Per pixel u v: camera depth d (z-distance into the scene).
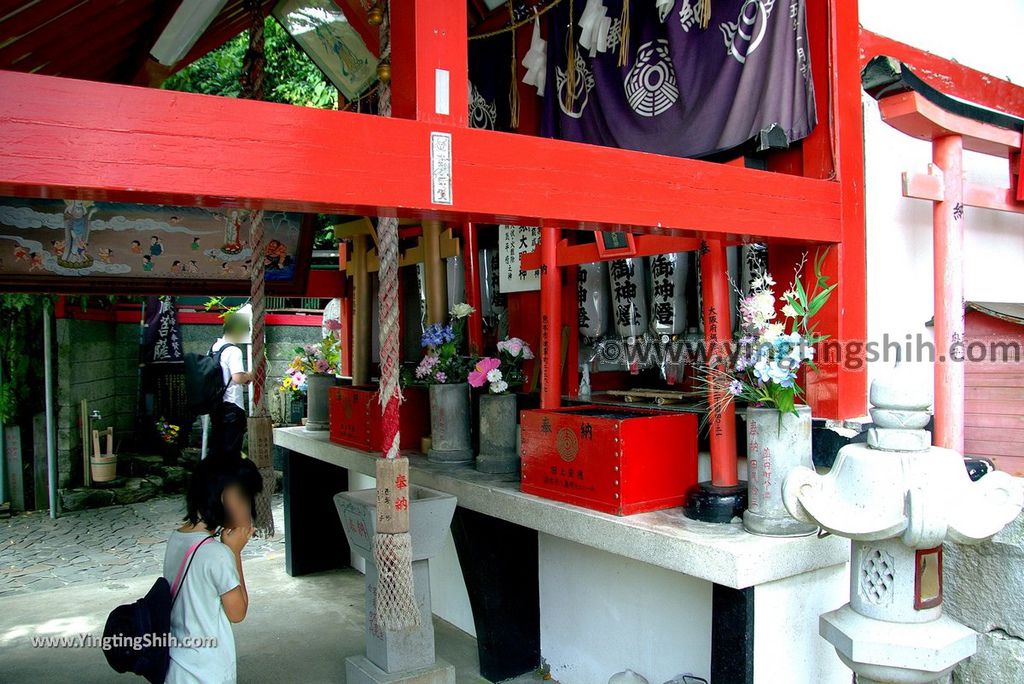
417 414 4.75
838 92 2.87
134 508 8.59
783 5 2.92
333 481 6.04
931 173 2.80
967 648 2.15
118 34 4.11
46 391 8.28
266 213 5.75
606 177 2.19
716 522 2.77
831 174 2.87
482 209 1.98
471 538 3.82
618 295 3.96
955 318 2.84
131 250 5.42
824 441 2.84
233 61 9.55
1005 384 2.82
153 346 9.71
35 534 7.49
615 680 3.31
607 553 3.58
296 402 9.98
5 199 4.95
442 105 1.96
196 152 1.66
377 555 2.33
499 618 3.94
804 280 2.98
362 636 4.64
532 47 4.23
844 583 2.82
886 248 3.18
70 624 4.85
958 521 1.98
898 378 2.15
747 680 2.52
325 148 1.78
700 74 3.24
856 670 2.20
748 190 2.54
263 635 4.67
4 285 5.11
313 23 5.02
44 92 1.53
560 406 3.80
